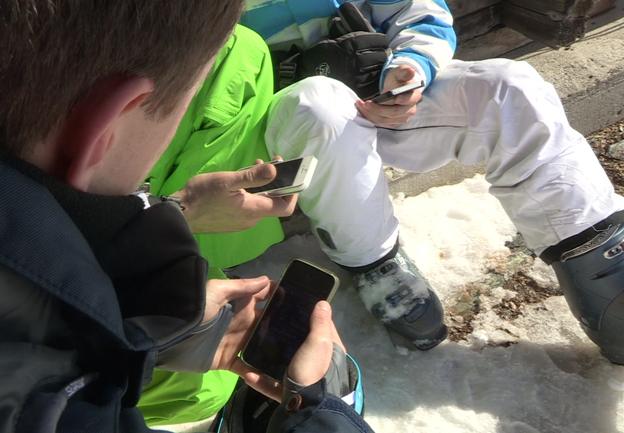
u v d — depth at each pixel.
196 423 1.50
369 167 1.48
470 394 1.58
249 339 1.13
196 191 1.30
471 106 1.54
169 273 0.70
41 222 0.47
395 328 1.63
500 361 1.65
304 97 1.45
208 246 1.62
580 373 1.63
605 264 1.44
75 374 0.55
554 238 1.50
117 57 0.49
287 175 1.32
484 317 1.76
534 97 1.46
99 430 0.52
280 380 1.10
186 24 0.52
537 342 1.70
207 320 0.99
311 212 1.56
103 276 0.53
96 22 0.46
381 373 1.63
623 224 1.44
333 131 1.42
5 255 0.46
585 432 1.51
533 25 2.23
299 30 1.71
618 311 1.46
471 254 1.91
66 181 0.53
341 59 1.61
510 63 1.52
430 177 2.06
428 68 1.58
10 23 0.44
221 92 1.41
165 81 0.54
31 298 0.50
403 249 1.90
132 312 0.69
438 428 1.52
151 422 1.32
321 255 1.91
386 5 1.70
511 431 1.51
